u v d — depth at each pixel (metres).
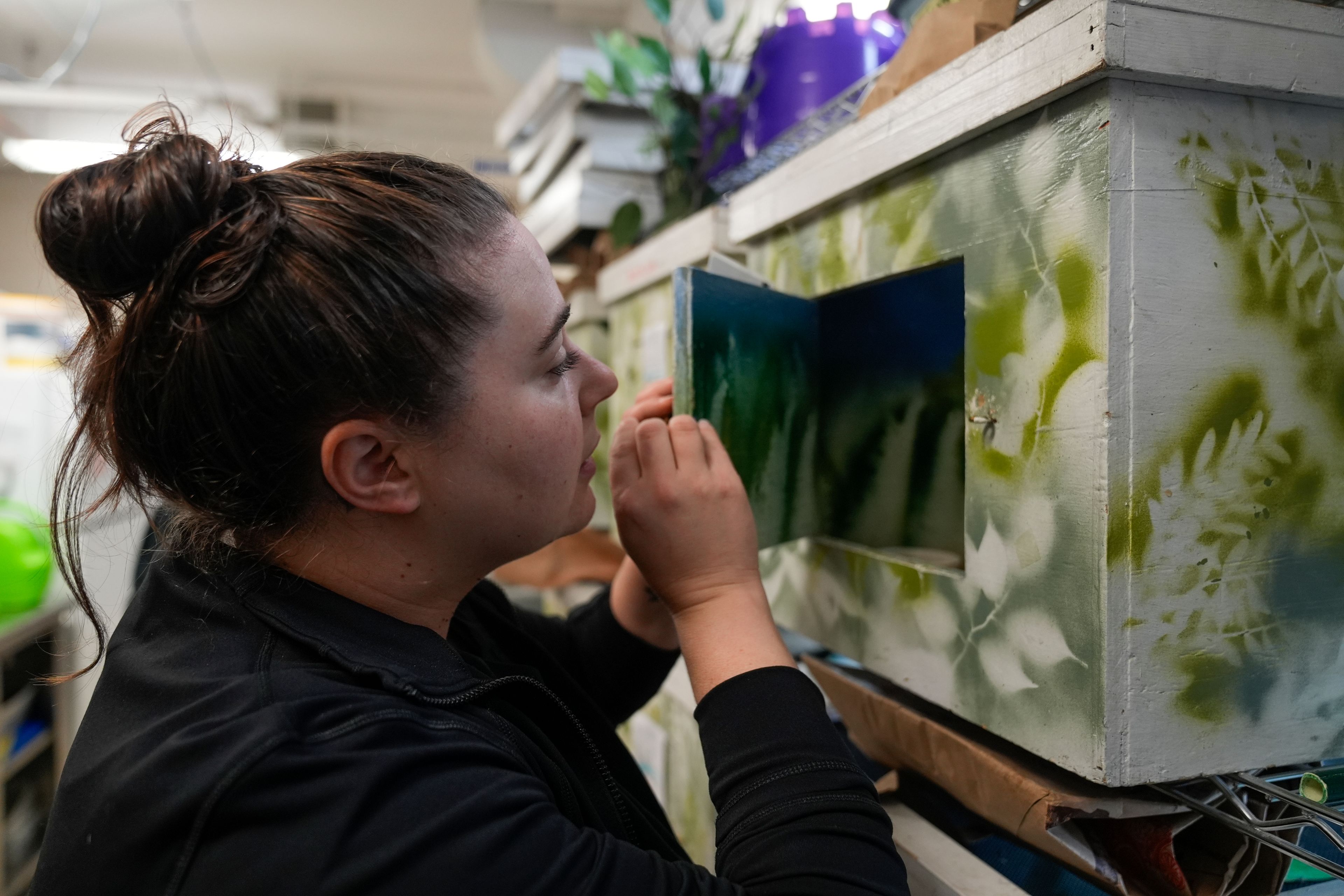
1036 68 0.47
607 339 1.44
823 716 0.52
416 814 0.40
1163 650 0.47
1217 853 0.55
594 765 0.59
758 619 0.57
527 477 0.51
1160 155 0.46
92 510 0.52
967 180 0.55
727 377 0.65
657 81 1.38
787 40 1.03
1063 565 0.49
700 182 1.26
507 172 3.57
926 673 0.61
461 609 0.69
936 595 0.60
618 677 0.80
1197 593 0.48
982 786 0.59
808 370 0.76
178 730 0.42
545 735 0.56
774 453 0.71
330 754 0.40
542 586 1.45
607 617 0.81
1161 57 0.44
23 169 3.78
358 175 0.47
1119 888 0.53
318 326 0.44
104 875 0.41
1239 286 0.48
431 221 0.46
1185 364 0.47
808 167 0.71
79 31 2.83
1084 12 0.44
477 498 0.50
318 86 3.93
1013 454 0.53
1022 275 0.51
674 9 1.83
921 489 0.70
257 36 3.40
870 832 0.46
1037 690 0.51
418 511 0.50
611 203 1.51
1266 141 0.48
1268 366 0.49
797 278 0.77
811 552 0.77
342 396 0.45
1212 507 0.48
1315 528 0.50
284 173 0.47
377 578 0.52
